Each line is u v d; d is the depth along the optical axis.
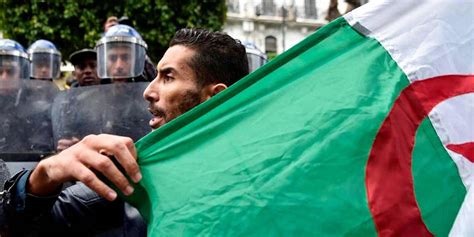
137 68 3.15
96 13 8.35
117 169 1.34
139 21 8.45
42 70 3.89
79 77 3.78
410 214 1.39
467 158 1.48
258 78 1.51
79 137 2.84
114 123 2.79
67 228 1.58
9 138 2.98
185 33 1.79
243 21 23.88
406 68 1.52
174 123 1.45
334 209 1.37
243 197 1.37
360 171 1.40
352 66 1.52
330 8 5.55
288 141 1.43
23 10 8.27
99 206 1.59
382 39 1.55
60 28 8.34
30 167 2.92
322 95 1.48
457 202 1.44
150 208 1.40
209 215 1.37
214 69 1.74
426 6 1.58
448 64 1.54
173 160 1.43
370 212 1.37
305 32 24.47
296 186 1.38
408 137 1.46
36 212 1.45
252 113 1.48
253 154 1.42
